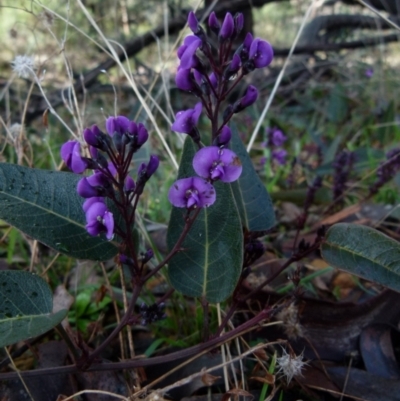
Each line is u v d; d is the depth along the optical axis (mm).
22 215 131
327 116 475
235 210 132
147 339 175
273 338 165
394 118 398
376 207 265
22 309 124
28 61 191
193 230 136
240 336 151
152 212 262
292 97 536
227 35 125
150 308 134
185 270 138
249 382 154
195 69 125
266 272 208
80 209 137
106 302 193
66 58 193
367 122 440
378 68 547
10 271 125
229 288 136
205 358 153
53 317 122
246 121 421
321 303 164
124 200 123
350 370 156
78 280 207
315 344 164
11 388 143
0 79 458
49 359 155
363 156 339
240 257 132
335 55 605
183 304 177
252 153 411
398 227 248
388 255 137
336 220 255
